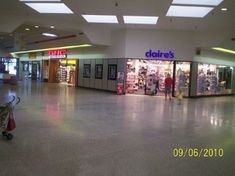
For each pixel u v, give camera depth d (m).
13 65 35.94
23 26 17.64
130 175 4.04
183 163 4.67
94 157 4.80
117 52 18.09
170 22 14.59
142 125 7.85
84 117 8.70
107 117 8.90
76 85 23.44
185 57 17.33
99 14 13.23
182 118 9.51
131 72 18.00
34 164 4.34
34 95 14.72
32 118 8.13
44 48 26.69
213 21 13.70
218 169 4.43
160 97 17.22
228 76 23.38
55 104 11.50
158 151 5.32
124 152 5.16
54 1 11.05
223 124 8.70
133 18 14.00
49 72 28.59
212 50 19.92
